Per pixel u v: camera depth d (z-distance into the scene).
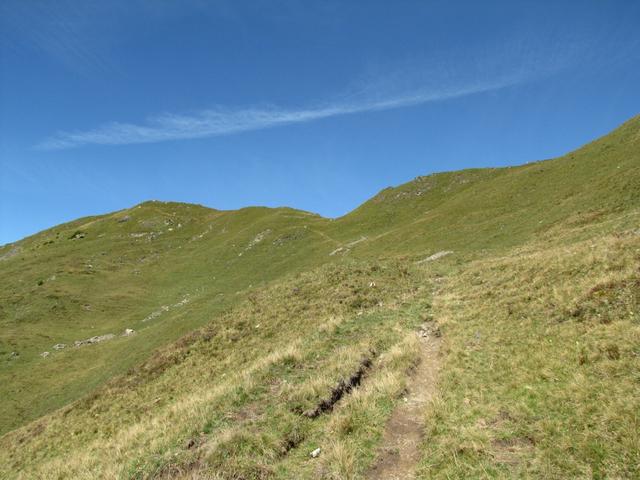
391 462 10.81
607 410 10.07
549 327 16.12
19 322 65.62
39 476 18.14
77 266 92.81
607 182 46.75
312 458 11.53
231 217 120.56
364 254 63.44
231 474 10.91
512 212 56.59
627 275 16.50
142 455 13.10
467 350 16.55
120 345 52.12
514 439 10.44
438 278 35.72
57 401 40.66
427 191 90.81
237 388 16.23
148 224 123.06
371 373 16.70
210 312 48.81
